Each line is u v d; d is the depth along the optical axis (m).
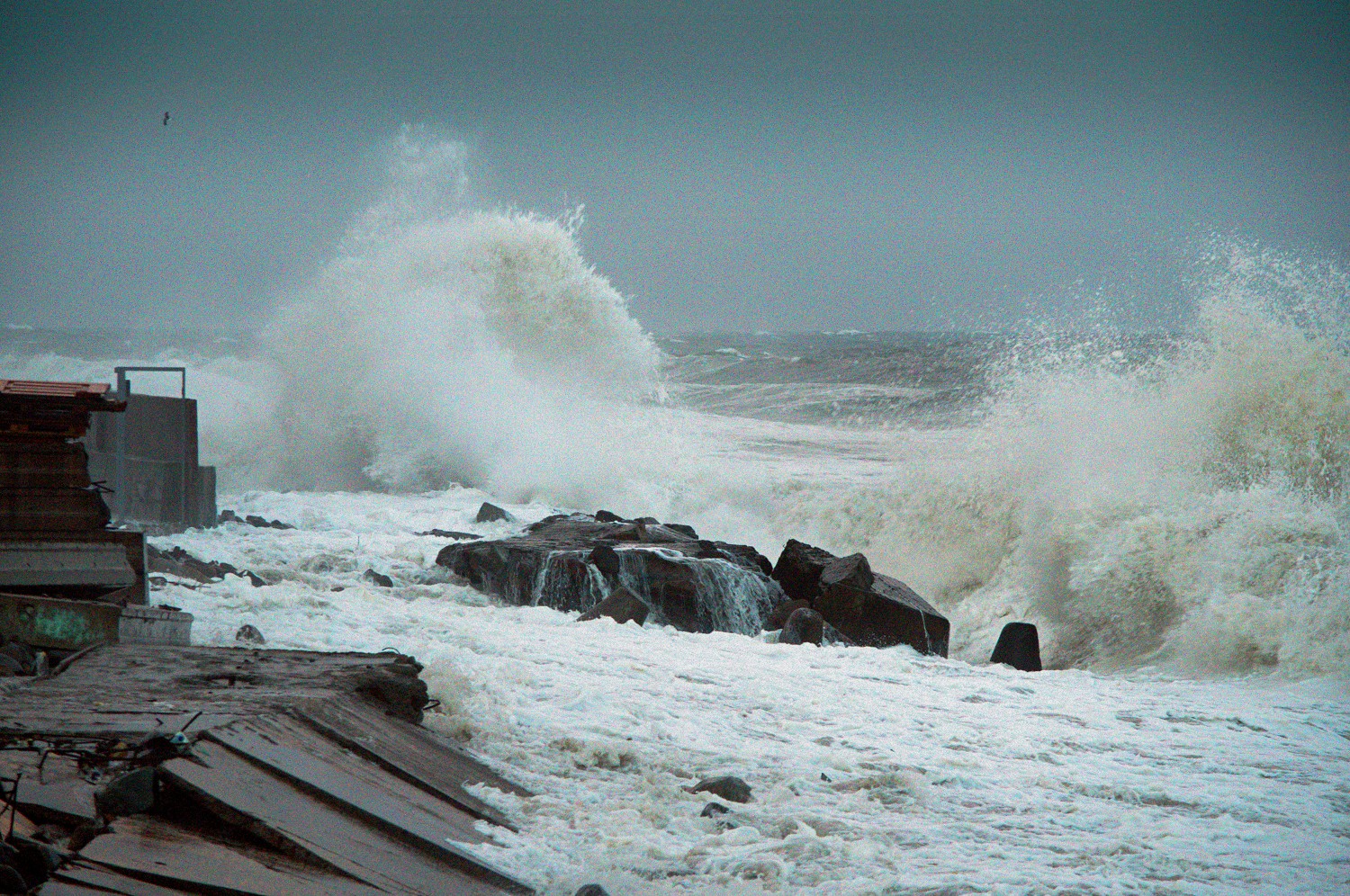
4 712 5.14
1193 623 14.00
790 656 11.77
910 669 11.65
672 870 5.32
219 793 4.36
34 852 3.55
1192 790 7.57
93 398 8.11
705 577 14.28
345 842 4.50
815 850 5.75
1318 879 5.73
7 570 7.71
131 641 7.41
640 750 7.41
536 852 5.21
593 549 14.34
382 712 6.44
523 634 11.41
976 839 6.19
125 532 8.14
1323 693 11.54
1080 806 7.04
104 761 4.54
